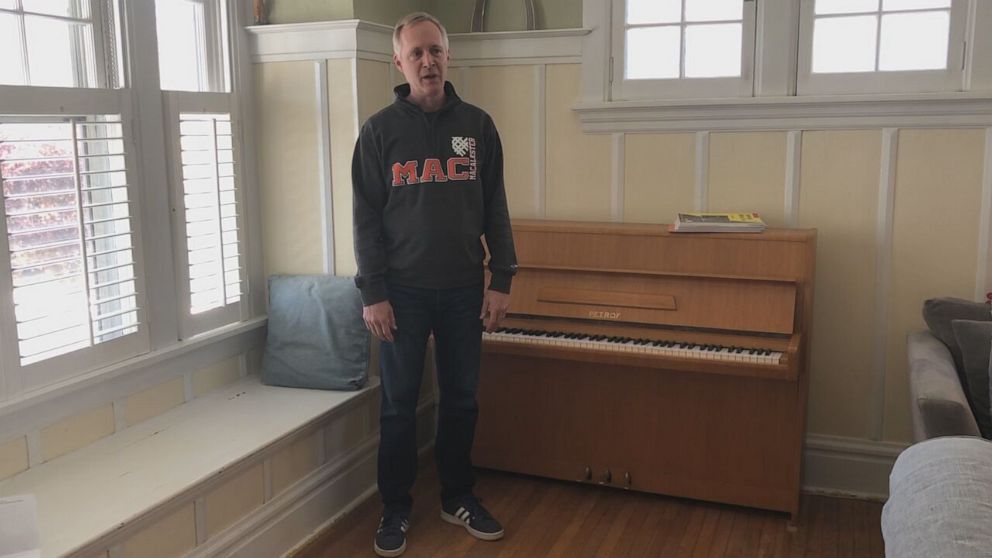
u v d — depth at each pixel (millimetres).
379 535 2742
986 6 2803
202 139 2857
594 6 3250
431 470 3387
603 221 3355
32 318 2260
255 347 3182
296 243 3180
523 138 3447
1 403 2193
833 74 3012
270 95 3119
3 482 2244
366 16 3070
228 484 2465
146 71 2609
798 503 2924
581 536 2836
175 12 2805
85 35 2451
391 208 2607
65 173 2344
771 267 2842
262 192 3189
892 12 2922
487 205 2771
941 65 2902
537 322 3010
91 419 2504
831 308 3125
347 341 3027
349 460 3039
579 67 3320
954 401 2133
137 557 2156
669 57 3203
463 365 2775
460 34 3416
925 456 1525
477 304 2740
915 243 2998
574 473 3182
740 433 2951
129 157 2549
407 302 2652
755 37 3080
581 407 3139
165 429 2637
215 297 2971
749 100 3061
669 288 2895
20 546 1896
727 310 2807
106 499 2168
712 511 3025
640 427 3076
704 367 2689
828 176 3057
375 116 2604
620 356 2773
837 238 3082
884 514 1531
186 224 2785
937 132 2912
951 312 2748
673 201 3264
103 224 2539
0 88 2156
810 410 3203
